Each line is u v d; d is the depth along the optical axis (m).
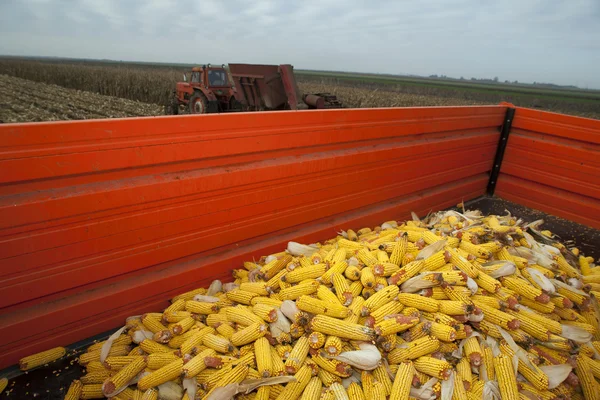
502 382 2.24
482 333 2.55
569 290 2.93
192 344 2.45
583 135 4.65
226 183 2.85
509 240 3.34
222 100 13.46
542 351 2.52
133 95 30.50
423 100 38.47
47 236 2.20
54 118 17.80
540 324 2.56
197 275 2.99
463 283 2.60
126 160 2.34
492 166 5.64
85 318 2.55
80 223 2.30
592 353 2.61
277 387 2.21
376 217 4.23
